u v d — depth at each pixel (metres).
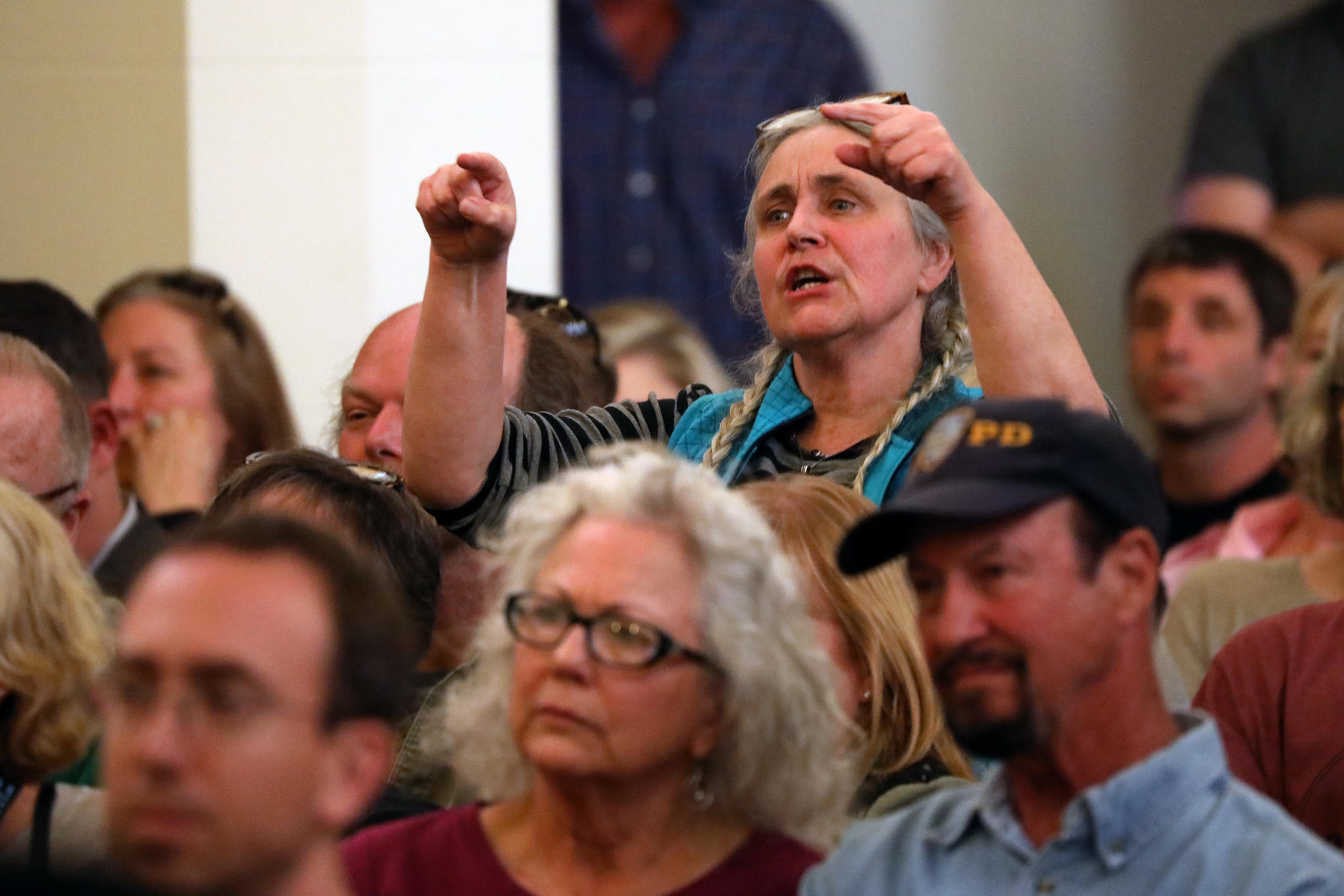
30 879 4.55
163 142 15.76
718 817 6.34
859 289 8.46
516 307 11.73
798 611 6.46
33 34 15.78
